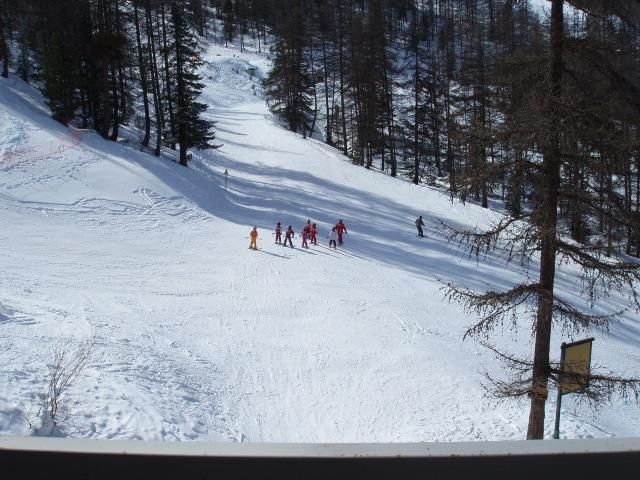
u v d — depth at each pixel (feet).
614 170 30.12
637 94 29.84
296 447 6.75
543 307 32.96
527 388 34.22
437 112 159.33
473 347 61.11
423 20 331.77
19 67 161.99
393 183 154.51
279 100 216.74
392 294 77.41
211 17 414.00
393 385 49.37
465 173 33.14
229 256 90.79
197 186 123.75
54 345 40.32
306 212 124.06
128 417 31.68
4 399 28.96
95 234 92.12
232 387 44.70
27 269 69.92
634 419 50.19
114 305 60.34
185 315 61.41
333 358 54.29
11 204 95.61
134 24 138.62
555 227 31.24
